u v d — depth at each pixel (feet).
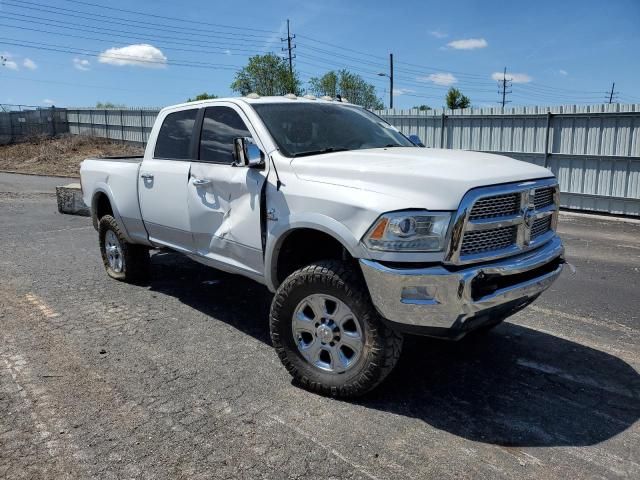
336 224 10.98
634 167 40.70
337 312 11.47
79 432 10.39
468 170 10.98
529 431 10.64
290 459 9.60
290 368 12.26
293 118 14.47
